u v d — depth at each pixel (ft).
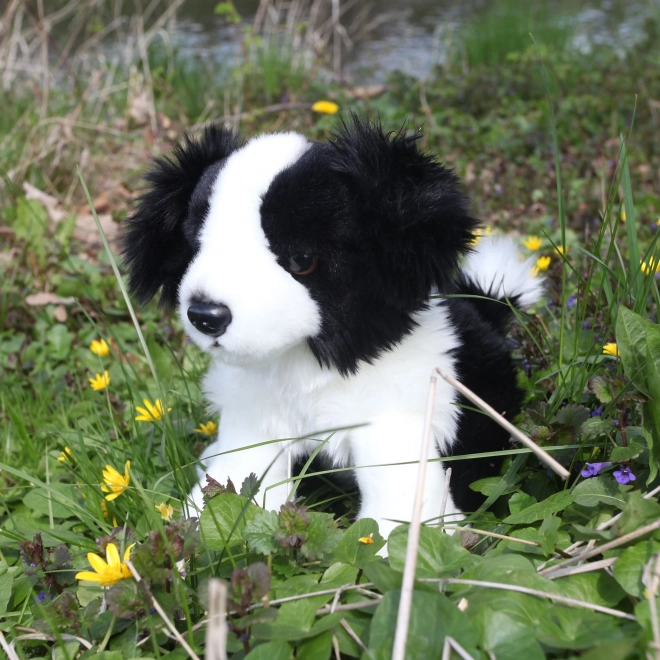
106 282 11.21
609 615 4.44
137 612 4.72
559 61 22.07
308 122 17.66
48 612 5.16
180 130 16.62
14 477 7.80
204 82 20.70
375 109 17.85
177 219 5.74
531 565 4.74
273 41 21.48
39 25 17.07
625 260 9.43
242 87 19.33
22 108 17.57
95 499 6.55
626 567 4.50
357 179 5.08
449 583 4.64
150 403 7.54
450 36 25.64
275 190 5.08
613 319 6.46
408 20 32.53
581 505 5.45
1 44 19.52
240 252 5.06
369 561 4.94
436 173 5.24
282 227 5.05
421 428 5.54
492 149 15.92
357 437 5.55
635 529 4.68
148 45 21.54
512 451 5.41
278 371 5.60
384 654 4.02
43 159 15.10
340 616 4.47
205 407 7.71
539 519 5.41
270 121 18.04
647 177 13.99
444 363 5.72
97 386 8.04
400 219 5.04
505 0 28.60
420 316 5.71
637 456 5.21
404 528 4.99
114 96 18.90
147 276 5.95
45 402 9.02
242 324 4.94
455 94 19.35
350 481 6.39
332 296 5.20
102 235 6.13
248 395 5.84
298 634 4.34
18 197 13.14
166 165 5.88
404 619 3.96
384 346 5.40
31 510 7.39
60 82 20.34
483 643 4.13
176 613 4.89
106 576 4.78
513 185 14.14
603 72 20.77
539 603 4.43
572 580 4.69
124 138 16.60
